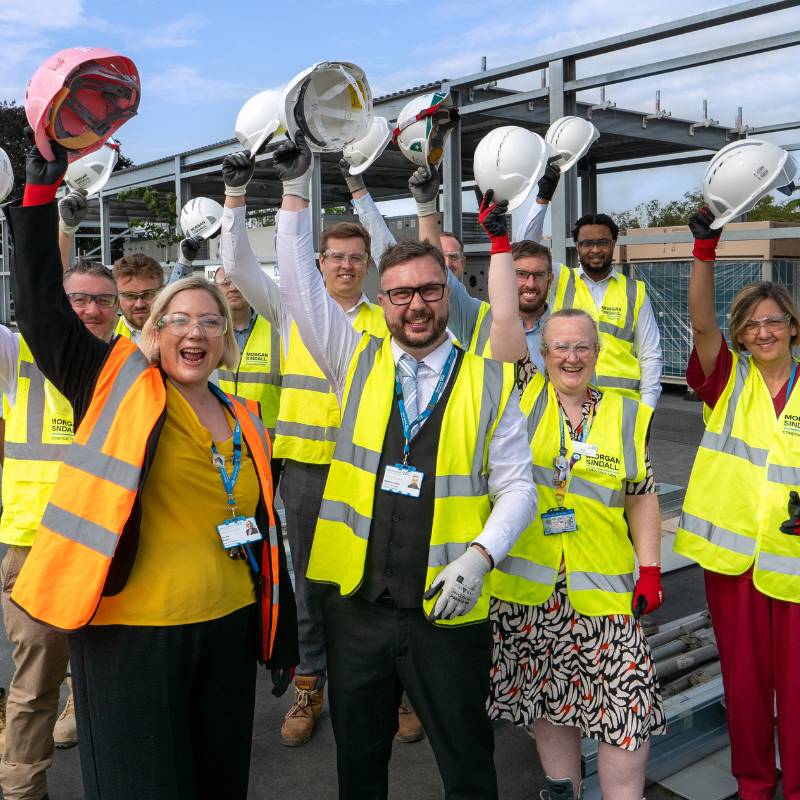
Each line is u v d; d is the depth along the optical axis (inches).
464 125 323.0
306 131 98.3
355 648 95.0
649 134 333.1
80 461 82.8
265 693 156.7
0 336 112.4
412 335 93.3
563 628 106.7
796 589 110.7
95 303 116.9
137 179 487.5
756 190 109.6
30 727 111.3
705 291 117.8
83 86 77.4
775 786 118.4
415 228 449.4
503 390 96.0
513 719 108.3
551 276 147.9
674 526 233.8
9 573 111.5
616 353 183.8
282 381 157.4
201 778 89.5
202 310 87.4
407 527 92.0
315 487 141.6
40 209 79.3
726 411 121.8
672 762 131.2
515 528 91.1
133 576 82.6
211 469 88.1
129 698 82.2
